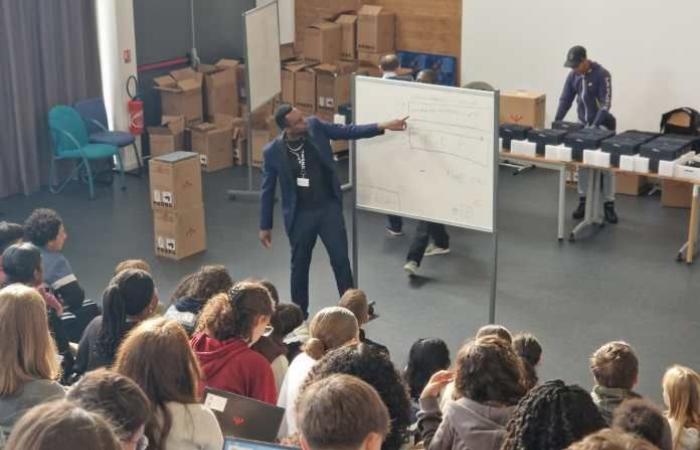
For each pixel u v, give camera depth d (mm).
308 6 11125
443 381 3348
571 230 8125
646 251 7629
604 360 3660
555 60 9719
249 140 9031
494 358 2906
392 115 6035
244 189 9312
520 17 9820
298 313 4320
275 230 8211
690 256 7320
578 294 6852
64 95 9391
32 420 1486
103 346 3781
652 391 5520
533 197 8938
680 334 6227
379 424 1728
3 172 9008
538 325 6371
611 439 1545
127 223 8359
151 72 10133
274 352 3918
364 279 7168
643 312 6555
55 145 9094
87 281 7137
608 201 8180
